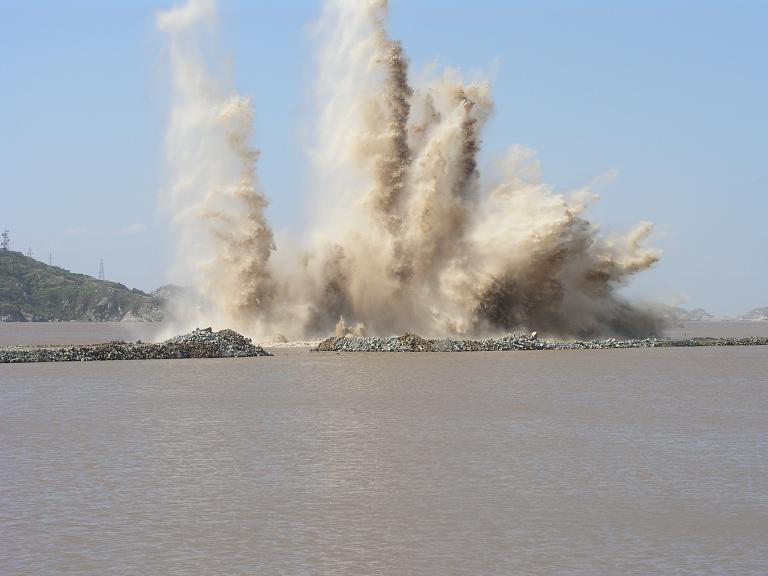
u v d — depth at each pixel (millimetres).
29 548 24609
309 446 38750
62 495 30125
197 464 35000
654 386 62719
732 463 34906
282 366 78625
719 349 109625
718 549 24266
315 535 25688
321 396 56469
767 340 125750
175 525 26672
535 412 49156
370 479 32312
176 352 90125
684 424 44750
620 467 34188
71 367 79812
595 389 60375
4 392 59906
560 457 36125
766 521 26781
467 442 39594
